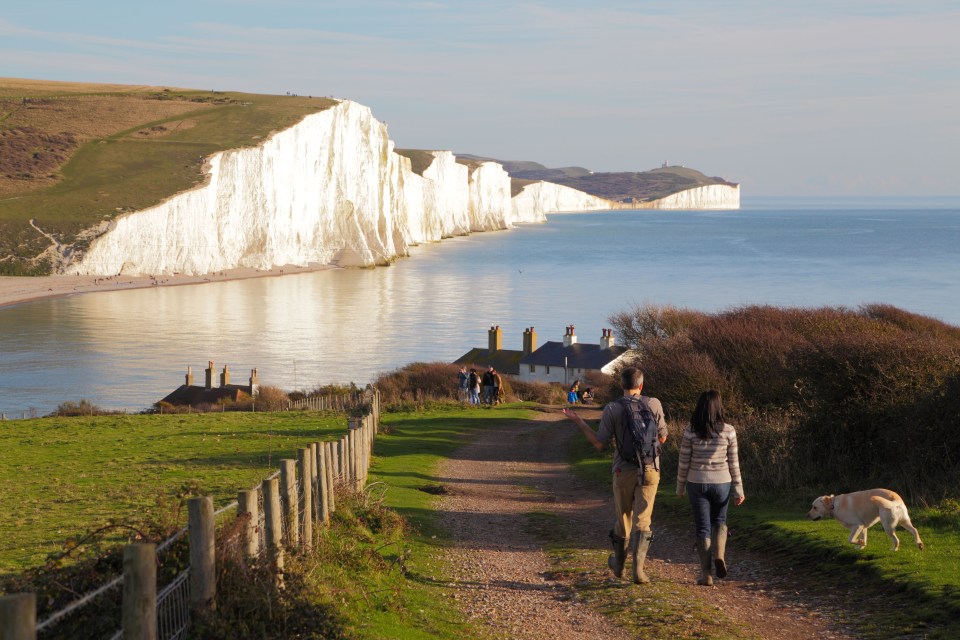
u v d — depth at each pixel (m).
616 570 12.49
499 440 37.84
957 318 119.25
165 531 8.52
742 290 168.38
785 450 21.58
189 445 30.78
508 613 11.37
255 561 8.82
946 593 10.34
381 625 10.05
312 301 156.50
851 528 13.09
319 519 13.87
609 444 12.45
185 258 192.00
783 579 12.46
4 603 4.62
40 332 118.25
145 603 6.54
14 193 194.50
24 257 171.62
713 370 30.11
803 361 23.61
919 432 19.16
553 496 23.23
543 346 86.12
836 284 176.12
